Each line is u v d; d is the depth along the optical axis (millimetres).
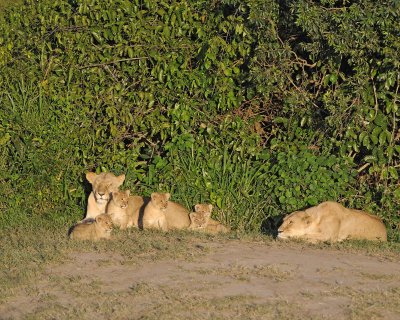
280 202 15602
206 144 16203
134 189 16422
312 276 12234
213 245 14109
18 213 16484
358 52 14844
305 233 14617
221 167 16094
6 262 13258
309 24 14742
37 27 16906
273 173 15789
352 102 15211
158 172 16312
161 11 16062
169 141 16516
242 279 12031
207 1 15859
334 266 12758
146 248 13734
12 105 16781
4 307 11297
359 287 11734
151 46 16094
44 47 16750
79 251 13734
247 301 11148
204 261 13031
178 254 13289
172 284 11883
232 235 14961
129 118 16312
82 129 16453
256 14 15086
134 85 16391
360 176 15789
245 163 16016
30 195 16594
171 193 16203
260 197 15961
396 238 15172
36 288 11922
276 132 16203
